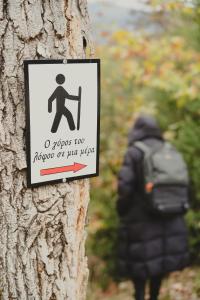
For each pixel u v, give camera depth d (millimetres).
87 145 2783
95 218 9734
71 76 2674
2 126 2572
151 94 10617
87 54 2846
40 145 2619
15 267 2680
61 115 2664
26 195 2645
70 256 2824
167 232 6883
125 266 6941
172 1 7844
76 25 2730
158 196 6645
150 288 7363
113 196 9891
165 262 6879
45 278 2746
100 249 9648
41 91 2584
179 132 9344
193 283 8383
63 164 2713
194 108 9203
